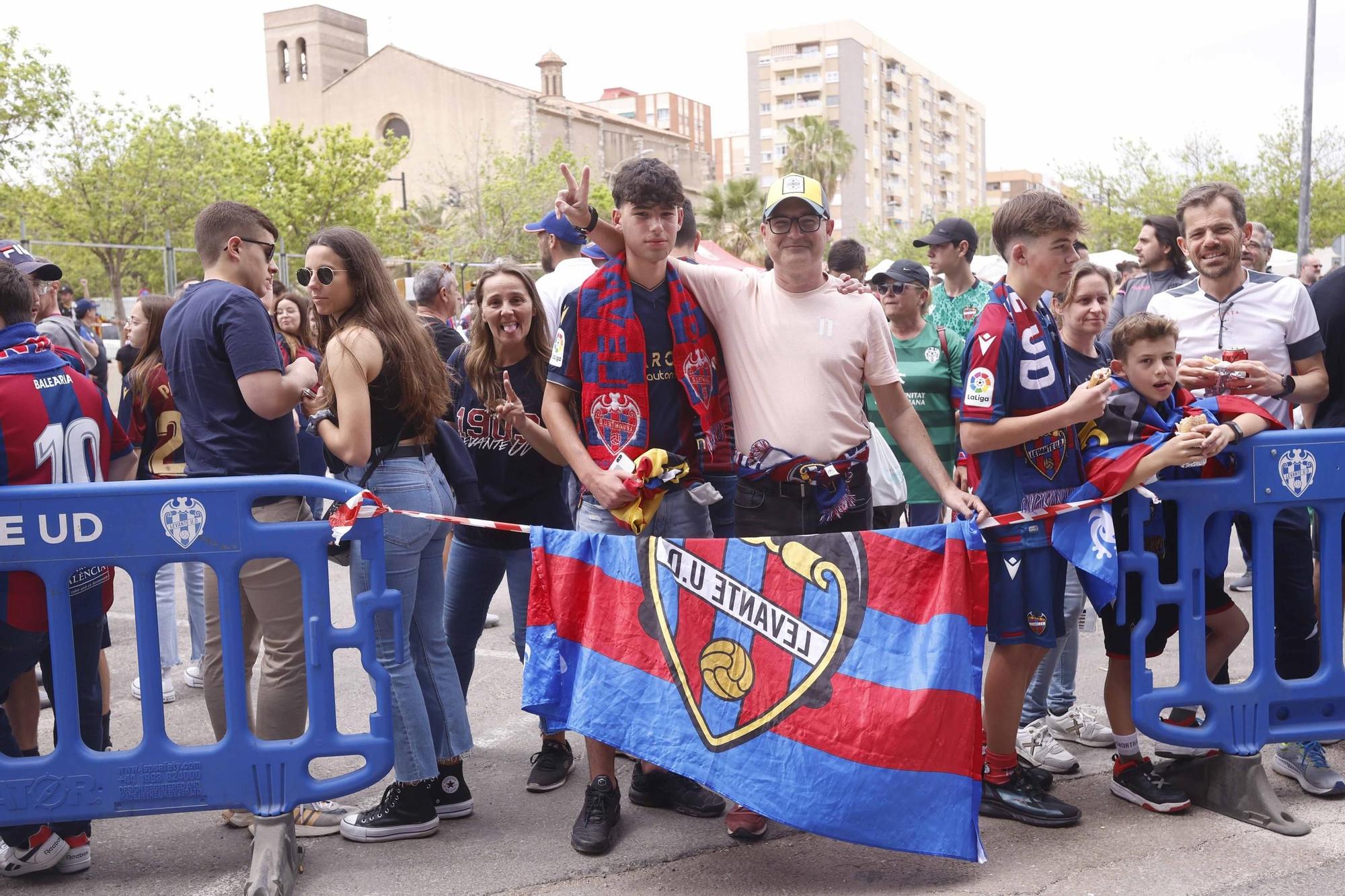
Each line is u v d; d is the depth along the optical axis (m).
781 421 3.44
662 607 3.26
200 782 3.18
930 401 5.06
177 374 3.45
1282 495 3.50
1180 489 3.44
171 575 5.02
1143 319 3.37
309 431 3.57
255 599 3.34
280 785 3.20
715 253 8.99
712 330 3.58
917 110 115.38
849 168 47.78
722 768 3.15
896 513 4.80
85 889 3.18
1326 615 3.58
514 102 57.19
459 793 3.64
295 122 65.88
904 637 3.19
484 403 3.96
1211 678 3.82
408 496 3.46
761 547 3.25
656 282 3.49
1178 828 3.45
